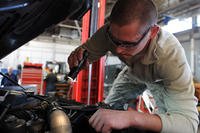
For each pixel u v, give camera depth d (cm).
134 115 52
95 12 185
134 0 53
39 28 65
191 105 60
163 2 418
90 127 58
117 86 124
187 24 577
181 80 62
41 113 55
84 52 88
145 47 66
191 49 570
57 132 43
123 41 54
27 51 922
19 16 50
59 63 705
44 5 51
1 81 93
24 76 487
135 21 51
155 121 53
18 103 61
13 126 43
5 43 64
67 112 61
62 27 755
